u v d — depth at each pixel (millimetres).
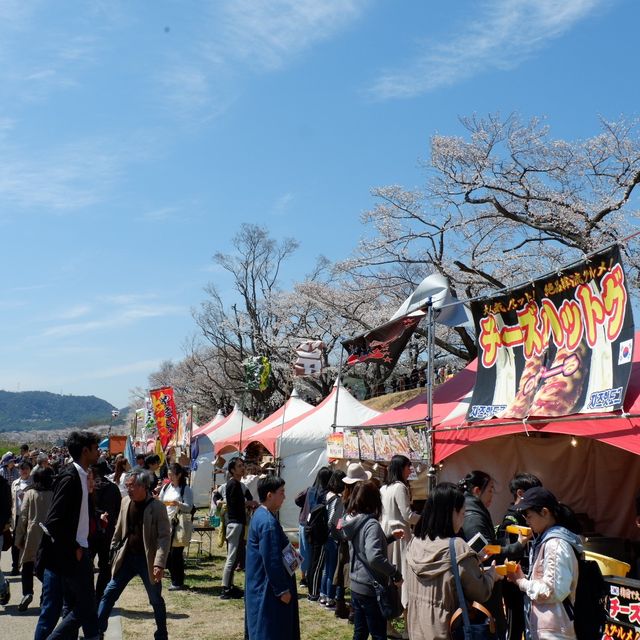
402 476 6895
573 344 6188
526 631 4012
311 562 8812
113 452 29312
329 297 28734
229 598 8719
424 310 8375
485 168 19203
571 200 18391
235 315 37562
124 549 6281
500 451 8188
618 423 5418
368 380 30328
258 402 36938
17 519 8461
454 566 3840
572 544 3842
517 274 20469
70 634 5355
